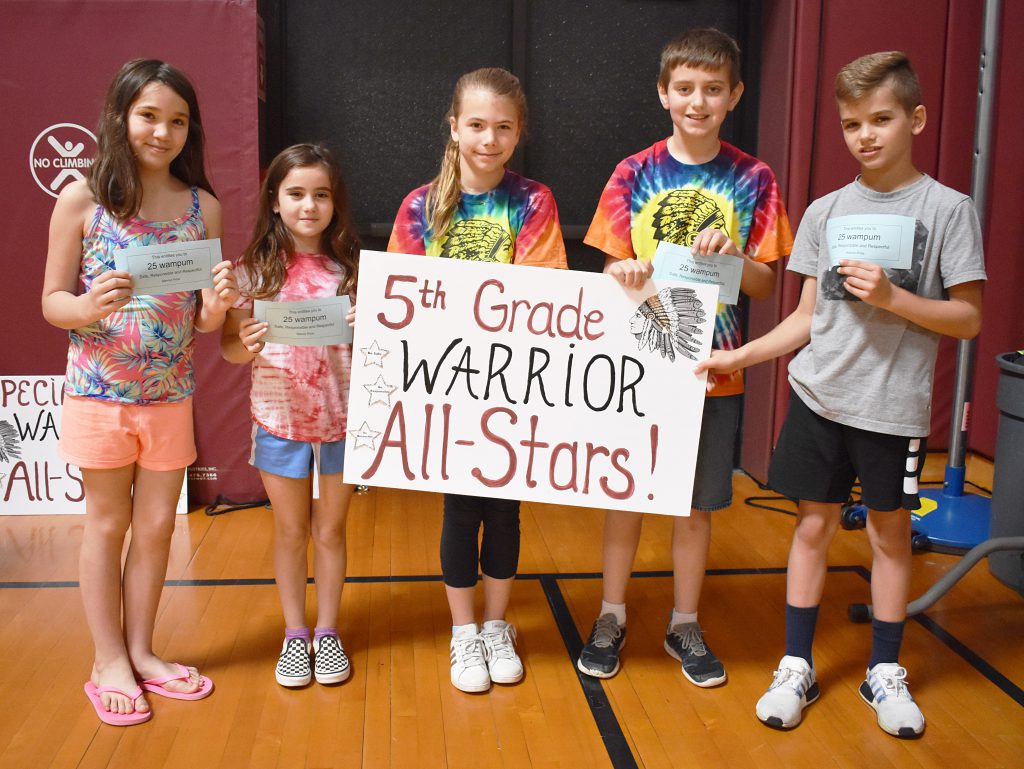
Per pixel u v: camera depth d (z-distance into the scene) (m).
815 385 1.79
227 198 2.92
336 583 2.02
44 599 2.33
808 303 1.87
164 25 2.82
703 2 3.45
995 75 2.83
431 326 1.84
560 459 1.86
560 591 2.47
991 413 3.76
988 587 2.51
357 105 3.41
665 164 1.91
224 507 3.08
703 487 1.95
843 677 2.02
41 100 2.82
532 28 3.39
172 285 1.71
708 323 1.81
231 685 1.94
